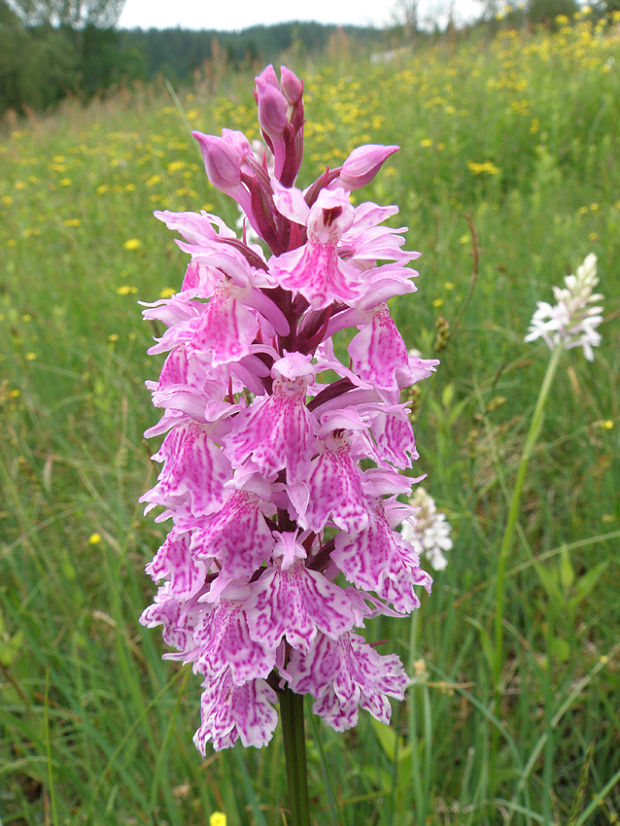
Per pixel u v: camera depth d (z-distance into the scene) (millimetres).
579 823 2352
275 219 1755
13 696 3127
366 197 7137
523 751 2916
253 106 12500
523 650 3172
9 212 9961
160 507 3893
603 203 7629
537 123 9977
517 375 4953
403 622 3301
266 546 1726
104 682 3312
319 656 1770
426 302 5391
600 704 3162
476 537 3695
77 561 3934
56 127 16766
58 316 5863
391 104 12000
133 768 2906
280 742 2820
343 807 2662
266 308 1702
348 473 1729
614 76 11117
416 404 3551
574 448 4445
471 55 15391
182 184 9016
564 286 5570
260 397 1767
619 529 3627
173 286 5395
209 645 1791
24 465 4031
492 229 7113
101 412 4719
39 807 3102
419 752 2633
